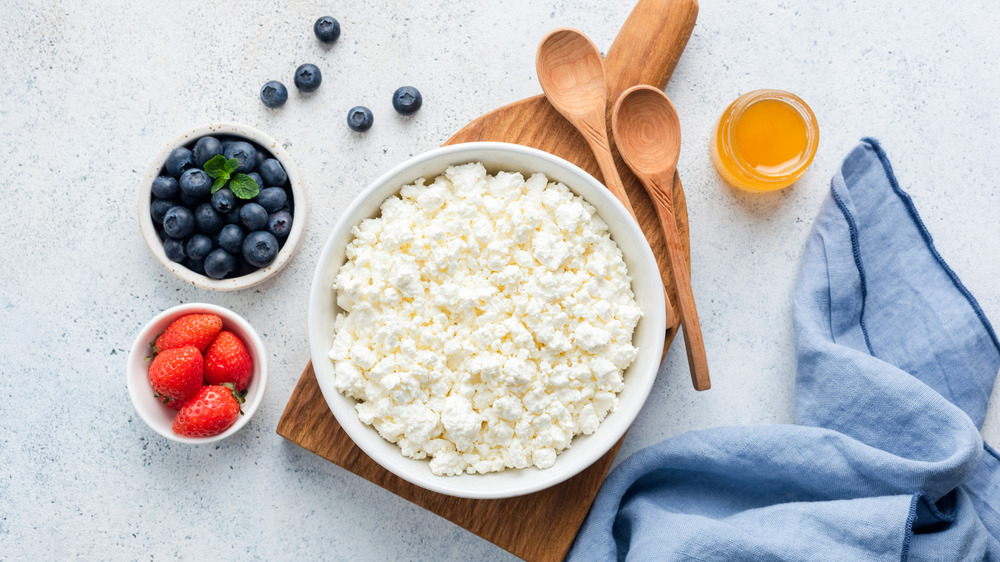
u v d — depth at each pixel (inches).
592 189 46.7
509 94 58.5
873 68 59.6
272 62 58.2
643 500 54.8
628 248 47.9
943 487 50.3
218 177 51.6
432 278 46.6
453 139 52.6
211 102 58.1
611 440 45.7
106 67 57.7
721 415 58.4
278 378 57.0
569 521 53.4
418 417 45.2
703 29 58.9
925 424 51.5
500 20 58.7
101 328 57.6
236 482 57.4
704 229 58.6
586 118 51.4
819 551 49.4
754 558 49.8
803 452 52.1
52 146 57.7
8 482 57.0
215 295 57.1
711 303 58.6
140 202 52.1
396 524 58.1
